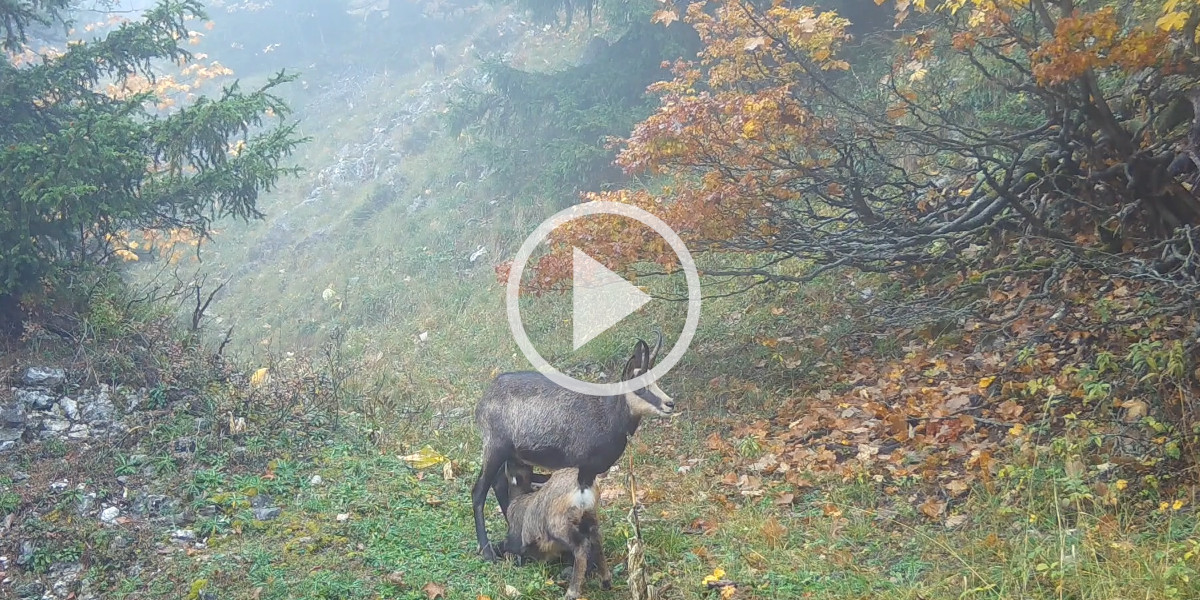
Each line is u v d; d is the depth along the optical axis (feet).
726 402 17.21
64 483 14.29
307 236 40.75
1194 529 10.05
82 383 16.89
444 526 13.17
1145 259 15.01
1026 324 15.76
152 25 20.99
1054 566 9.85
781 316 20.18
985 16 15.53
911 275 19.10
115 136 17.90
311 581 11.55
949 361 15.93
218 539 13.01
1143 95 16.05
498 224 33.14
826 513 12.49
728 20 17.34
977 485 12.26
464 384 21.57
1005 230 17.53
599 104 31.55
